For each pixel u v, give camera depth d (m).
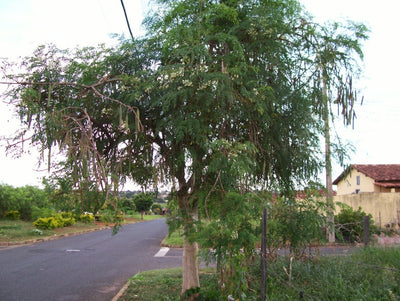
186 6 5.99
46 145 5.35
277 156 6.11
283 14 5.90
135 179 6.55
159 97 5.41
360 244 9.12
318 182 6.38
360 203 22.56
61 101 5.91
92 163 4.68
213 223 4.87
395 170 26.81
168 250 16.50
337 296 5.39
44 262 12.98
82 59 6.03
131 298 7.37
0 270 11.30
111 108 5.75
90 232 28.95
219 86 5.05
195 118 5.24
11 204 28.97
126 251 16.27
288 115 5.93
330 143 6.22
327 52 5.81
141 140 5.80
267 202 5.54
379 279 5.98
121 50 6.10
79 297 7.84
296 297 5.47
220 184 5.37
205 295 6.13
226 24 6.03
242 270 5.32
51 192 5.72
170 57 5.93
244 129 5.96
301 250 7.18
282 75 5.96
